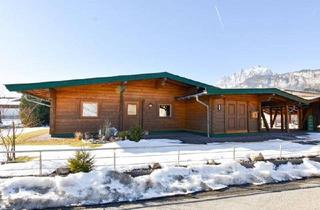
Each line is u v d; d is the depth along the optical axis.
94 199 6.18
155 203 6.02
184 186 7.04
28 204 5.74
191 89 19.08
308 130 22.77
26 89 13.71
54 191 6.29
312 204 5.85
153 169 8.05
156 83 18.91
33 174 7.30
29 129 23.22
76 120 16.41
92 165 7.81
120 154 10.16
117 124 17.48
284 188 7.19
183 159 9.27
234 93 16.20
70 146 11.86
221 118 17.11
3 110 28.67
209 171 7.93
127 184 6.84
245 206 5.73
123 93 17.92
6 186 6.18
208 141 14.16
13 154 9.09
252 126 18.36
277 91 17.62
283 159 9.60
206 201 6.11
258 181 7.82
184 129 19.98
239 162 8.62
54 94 15.79
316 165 9.34
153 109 18.95
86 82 15.11
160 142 13.49
